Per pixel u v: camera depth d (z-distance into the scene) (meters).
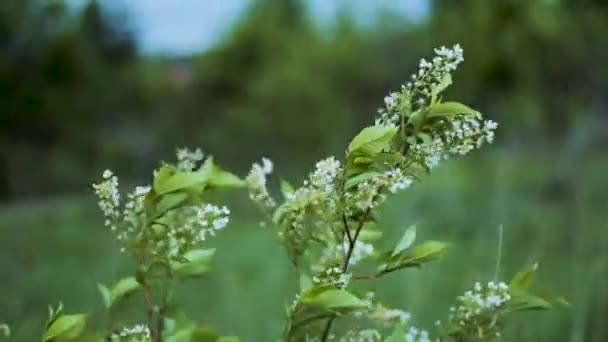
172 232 1.88
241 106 25.09
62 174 15.14
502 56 11.41
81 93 15.16
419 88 2.02
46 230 8.90
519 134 11.71
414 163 1.93
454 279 5.20
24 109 14.27
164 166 1.89
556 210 8.77
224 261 7.59
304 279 2.06
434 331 4.18
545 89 11.62
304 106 24.20
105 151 16.06
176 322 2.12
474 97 11.56
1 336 2.88
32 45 13.97
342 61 25.48
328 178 1.95
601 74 11.57
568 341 4.09
